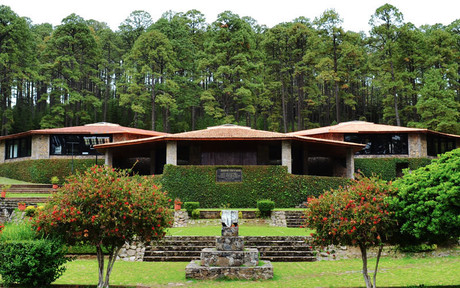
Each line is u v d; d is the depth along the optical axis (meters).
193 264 14.20
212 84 60.97
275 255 17.12
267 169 29.03
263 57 62.91
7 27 53.00
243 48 58.62
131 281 13.05
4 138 41.59
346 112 78.25
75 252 17.03
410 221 10.78
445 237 11.38
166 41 57.50
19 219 23.05
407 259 16.69
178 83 63.62
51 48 59.19
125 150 35.25
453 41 54.94
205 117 71.56
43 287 11.45
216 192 28.56
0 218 23.98
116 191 11.35
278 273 14.37
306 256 16.95
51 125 55.97
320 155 38.44
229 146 33.00
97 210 11.11
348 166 33.56
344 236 11.17
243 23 60.88
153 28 66.19
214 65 62.12
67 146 39.56
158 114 70.56
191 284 12.70
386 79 56.81
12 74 55.69
